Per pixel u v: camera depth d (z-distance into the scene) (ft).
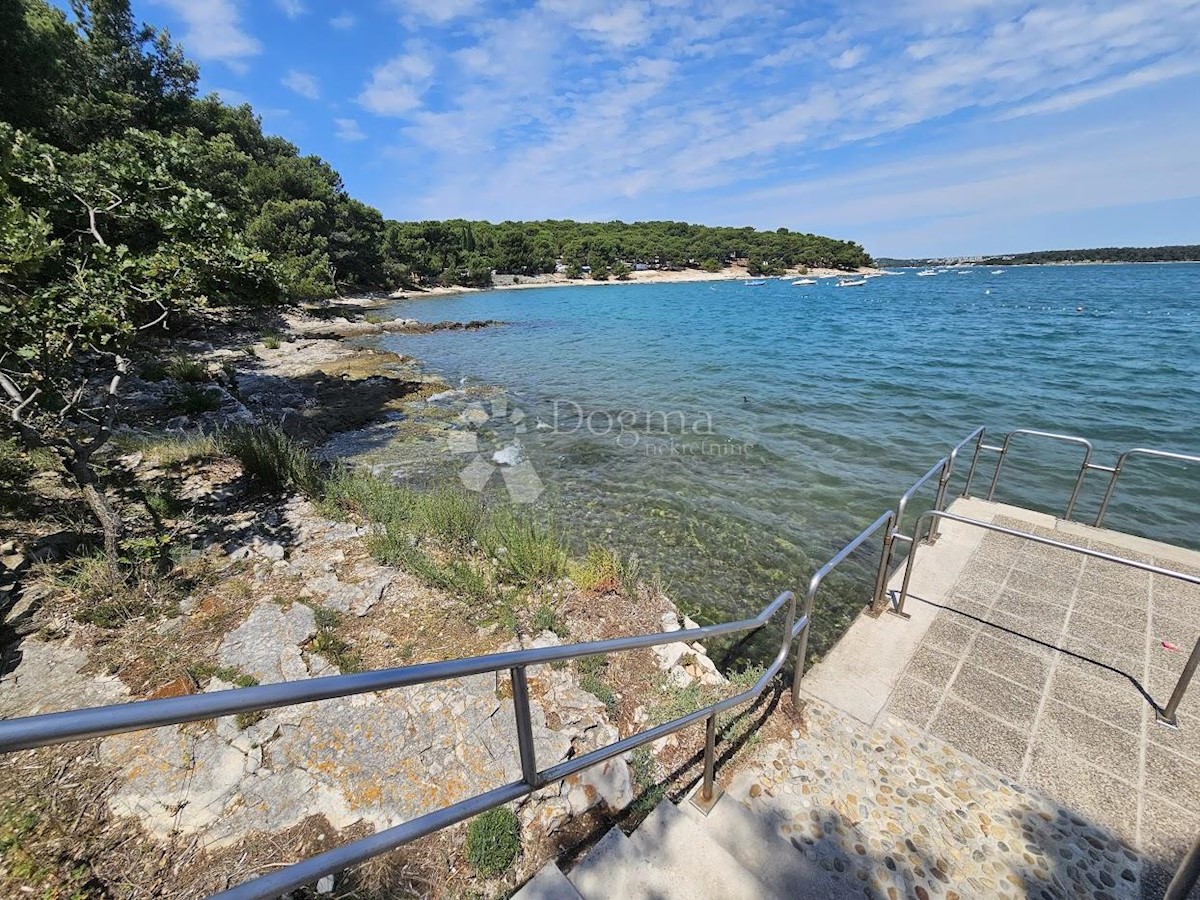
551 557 15.79
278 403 39.47
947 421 39.09
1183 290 183.83
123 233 15.56
